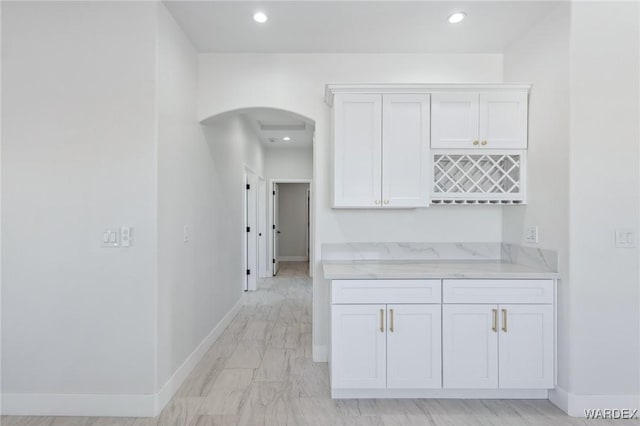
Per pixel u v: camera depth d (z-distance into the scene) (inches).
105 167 87.3
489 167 111.0
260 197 264.2
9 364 87.9
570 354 86.6
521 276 90.5
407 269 98.4
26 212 87.8
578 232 86.3
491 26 101.0
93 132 87.4
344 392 94.1
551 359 90.4
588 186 86.5
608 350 86.7
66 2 87.7
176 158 99.5
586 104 86.3
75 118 87.4
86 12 87.7
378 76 118.0
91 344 87.4
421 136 103.3
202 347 121.7
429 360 91.0
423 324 90.8
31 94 87.7
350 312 90.7
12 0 87.8
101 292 87.2
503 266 103.6
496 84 101.7
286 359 120.0
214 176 136.6
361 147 103.7
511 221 111.3
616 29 86.9
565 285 88.1
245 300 201.9
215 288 138.3
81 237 87.4
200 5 90.9
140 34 87.4
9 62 87.8
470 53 117.3
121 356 87.0
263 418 85.4
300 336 143.2
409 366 91.0
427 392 94.0
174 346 97.7
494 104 103.2
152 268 86.7
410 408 89.5
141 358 86.9
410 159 103.7
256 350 128.0
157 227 87.2
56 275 87.5
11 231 87.9
